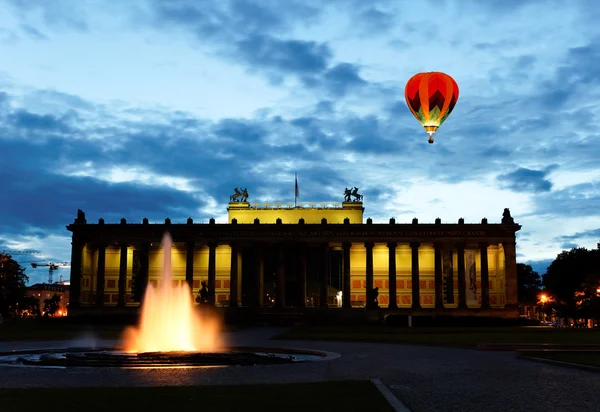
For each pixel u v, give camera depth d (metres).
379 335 101.50
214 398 30.41
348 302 174.00
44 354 61.84
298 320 157.88
